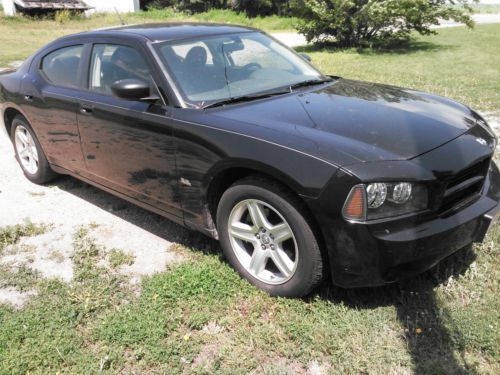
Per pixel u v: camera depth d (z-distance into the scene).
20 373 2.49
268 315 2.85
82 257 3.60
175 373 2.46
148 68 3.49
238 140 2.84
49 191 4.90
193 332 2.75
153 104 3.38
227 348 2.60
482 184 2.97
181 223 3.47
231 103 3.32
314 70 4.22
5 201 4.68
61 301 3.04
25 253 3.71
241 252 3.15
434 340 2.55
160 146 3.31
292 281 2.85
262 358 2.54
